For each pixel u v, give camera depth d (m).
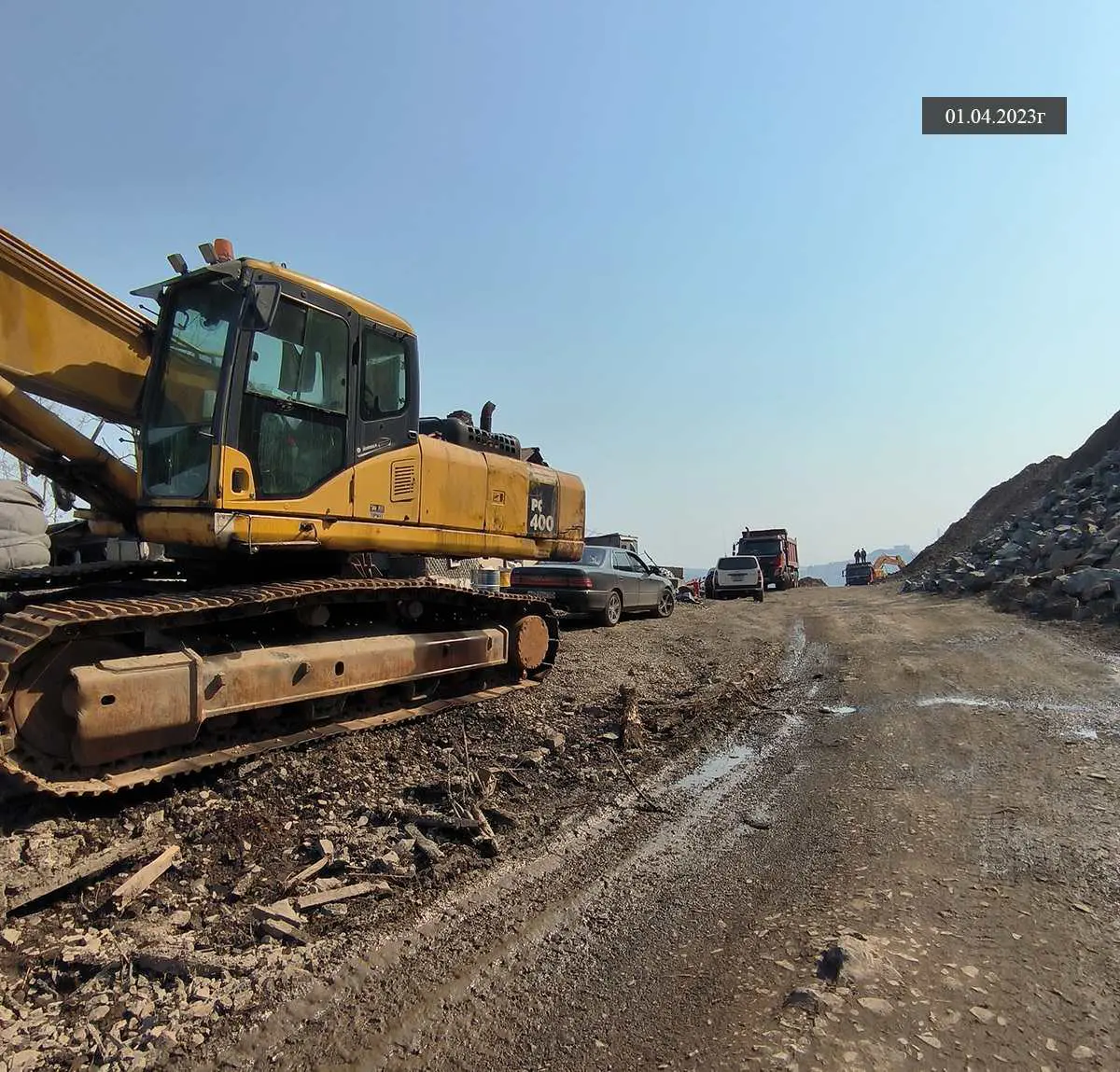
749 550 35.59
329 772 5.48
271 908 3.67
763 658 11.09
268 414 5.74
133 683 4.72
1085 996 2.87
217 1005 3.01
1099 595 12.36
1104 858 4.02
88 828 4.40
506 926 3.61
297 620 6.33
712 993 3.01
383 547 6.72
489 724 6.95
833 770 5.76
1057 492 22.62
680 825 4.84
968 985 2.94
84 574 6.26
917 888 3.78
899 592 23.45
